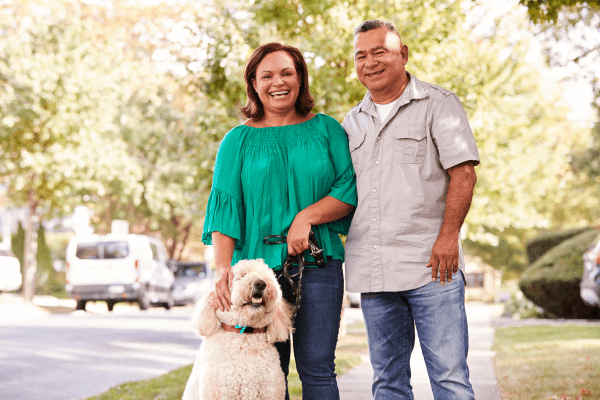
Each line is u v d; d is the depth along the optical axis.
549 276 16.27
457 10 10.26
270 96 3.68
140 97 26.28
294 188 3.62
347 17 9.86
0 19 21.61
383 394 3.72
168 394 6.17
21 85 20.38
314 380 3.59
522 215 18.42
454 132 3.49
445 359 3.46
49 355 9.66
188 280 26.91
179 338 12.20
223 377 3.36
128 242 20.44
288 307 3.59
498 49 13.27
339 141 3.76
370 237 3.63
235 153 3.70
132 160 23.55
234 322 3.43
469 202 3.46
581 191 35.81
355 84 9.80
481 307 31.91
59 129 20.83
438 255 3.41
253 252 3.63
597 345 8.79
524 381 6.47
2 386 7.18
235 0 10.73
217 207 3.63
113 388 6.67
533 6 5.87
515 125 15.91
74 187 22.97
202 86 10.92
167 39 25.73
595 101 9.02
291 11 8.85
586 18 8.30
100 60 22.06
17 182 21.48
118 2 27.64
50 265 30.44
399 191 3.57
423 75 10.23
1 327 14.09
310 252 3.57
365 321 3.79
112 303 22.31
